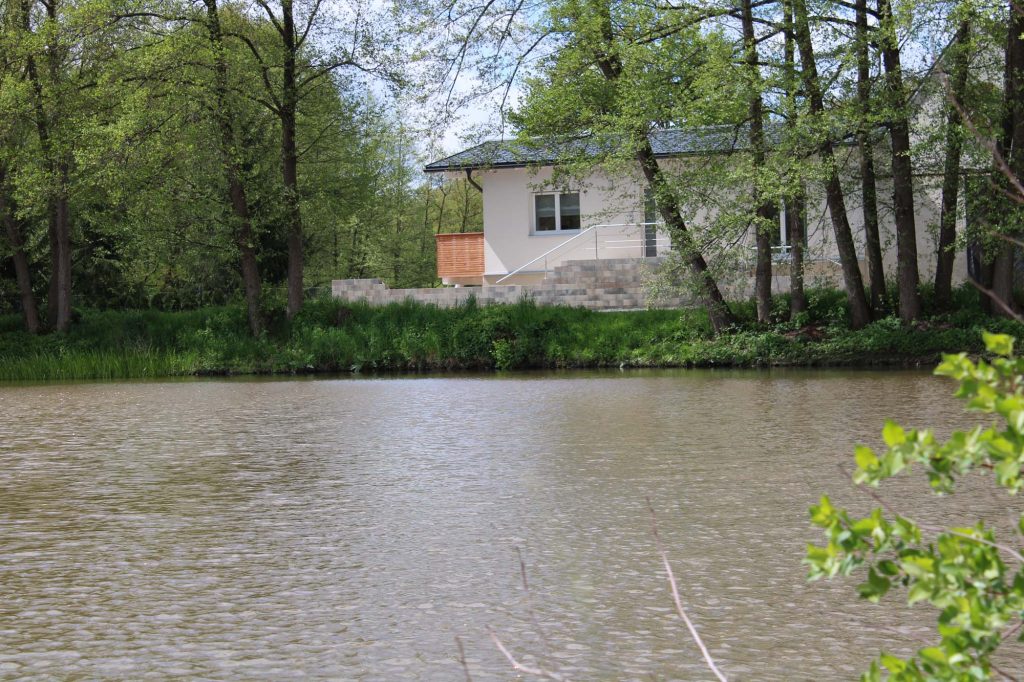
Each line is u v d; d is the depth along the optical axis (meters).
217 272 42.19
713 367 24.91
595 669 5.04
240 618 6.05
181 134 29.78
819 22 22.62
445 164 34.81
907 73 22.88
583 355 26.94
